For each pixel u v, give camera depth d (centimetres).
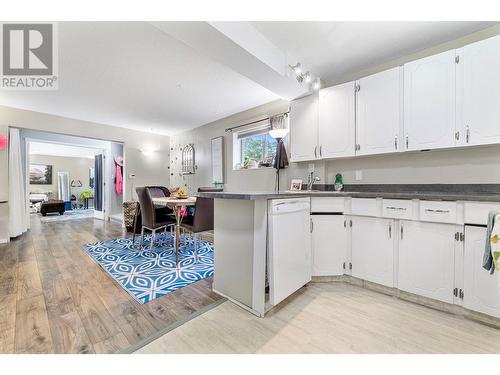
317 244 224
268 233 172
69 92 326
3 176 369
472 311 164
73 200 991
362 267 214
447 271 171
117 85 304
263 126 376
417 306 181
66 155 976
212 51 191
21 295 193
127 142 530
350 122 244
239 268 181
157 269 254
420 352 131
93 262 277
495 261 120
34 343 135
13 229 399
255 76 231
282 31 200
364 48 225
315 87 266
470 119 180
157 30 198
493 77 172
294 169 323
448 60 190
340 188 279
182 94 335
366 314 170
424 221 181
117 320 159
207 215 284
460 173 209
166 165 595
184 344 136
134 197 538
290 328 153
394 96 217
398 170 245
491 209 153
